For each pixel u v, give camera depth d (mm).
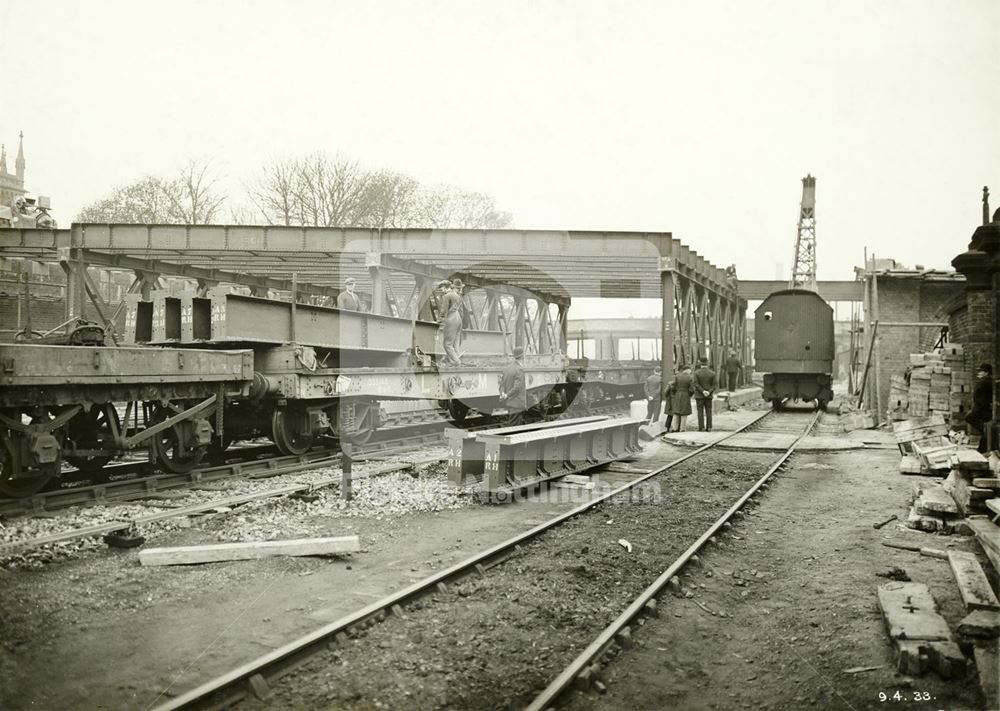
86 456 8664
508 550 6758
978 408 11828
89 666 4281
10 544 6355
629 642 4809
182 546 6656
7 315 18938
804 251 47875
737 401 29125
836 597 5785
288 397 11477
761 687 4344
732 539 7668
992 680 4074
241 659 4387
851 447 15281
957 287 27312
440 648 4617
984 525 6996
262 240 18953
